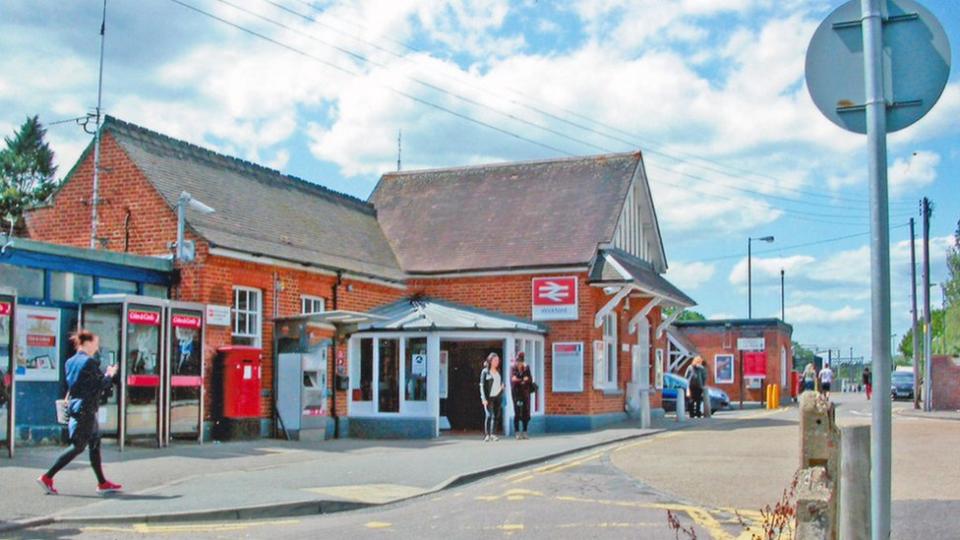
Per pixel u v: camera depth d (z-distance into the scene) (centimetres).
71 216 2089
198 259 1898
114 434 1723
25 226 2162
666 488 1327
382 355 2375
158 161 2105
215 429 1905
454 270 2641
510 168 3045
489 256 2662
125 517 1054
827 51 604
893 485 1305
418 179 3131
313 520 1103
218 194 2208
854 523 640
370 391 2350
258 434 1994
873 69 585
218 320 1922
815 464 656
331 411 2270
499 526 1045
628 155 2936
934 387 3738
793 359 5597
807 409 660
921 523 1035
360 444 1995
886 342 563
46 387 1642
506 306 2614
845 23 600
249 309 2056
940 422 2647
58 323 1666
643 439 2172
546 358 2572
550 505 1184
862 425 652
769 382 4781
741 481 1388
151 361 1714
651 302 2905
